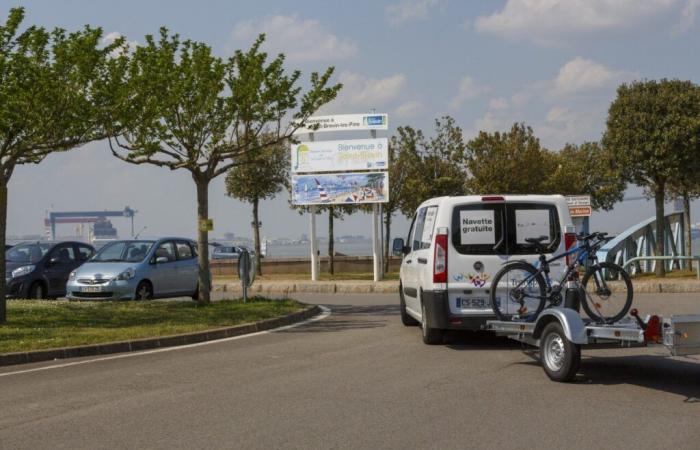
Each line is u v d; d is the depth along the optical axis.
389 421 6.92
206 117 17.30
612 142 27.34
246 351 11.56
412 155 37.22
